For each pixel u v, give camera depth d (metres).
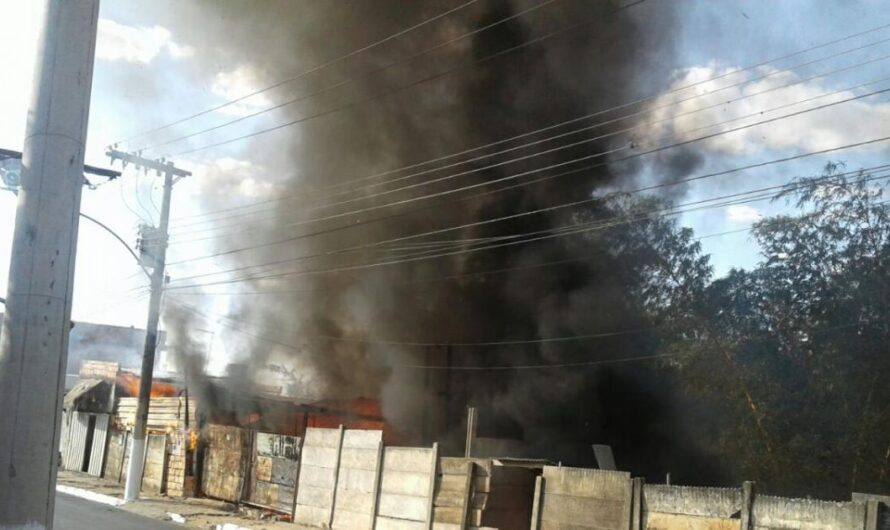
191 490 22.09
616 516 12.16
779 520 10.37
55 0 4.88
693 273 19.83
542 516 13.07
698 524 11.21
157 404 24.61
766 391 15.34
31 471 4.50
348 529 16.30
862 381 14.21
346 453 16.92
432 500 14.55
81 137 4.88
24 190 4.75
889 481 13.63
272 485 19.25
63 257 4.73
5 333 4.64
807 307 15.19
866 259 14.60
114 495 21.77
